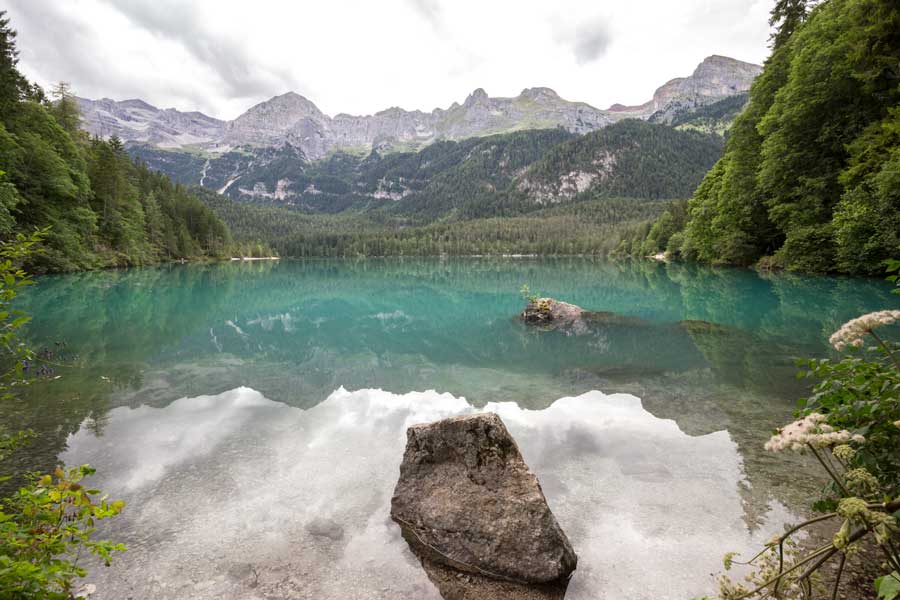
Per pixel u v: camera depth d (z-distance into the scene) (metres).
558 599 3.18
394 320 16.86
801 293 18.28
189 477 4.85
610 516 4.08
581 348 11.30
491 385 8.27
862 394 2.76
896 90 19.17
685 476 4.72
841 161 22.97
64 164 34.16
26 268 29.19
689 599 3.09
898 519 1.61
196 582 3.31
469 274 48.88
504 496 3.81
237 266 70.12
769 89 29.78
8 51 33.25
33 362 9.52
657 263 53.72
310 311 19.50
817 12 27.03
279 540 3.82
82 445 5.61
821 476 4.62
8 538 2.19
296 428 6.23
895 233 18.11
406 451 4.40
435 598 3.21
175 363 9.97
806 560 1.90
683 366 9.17
